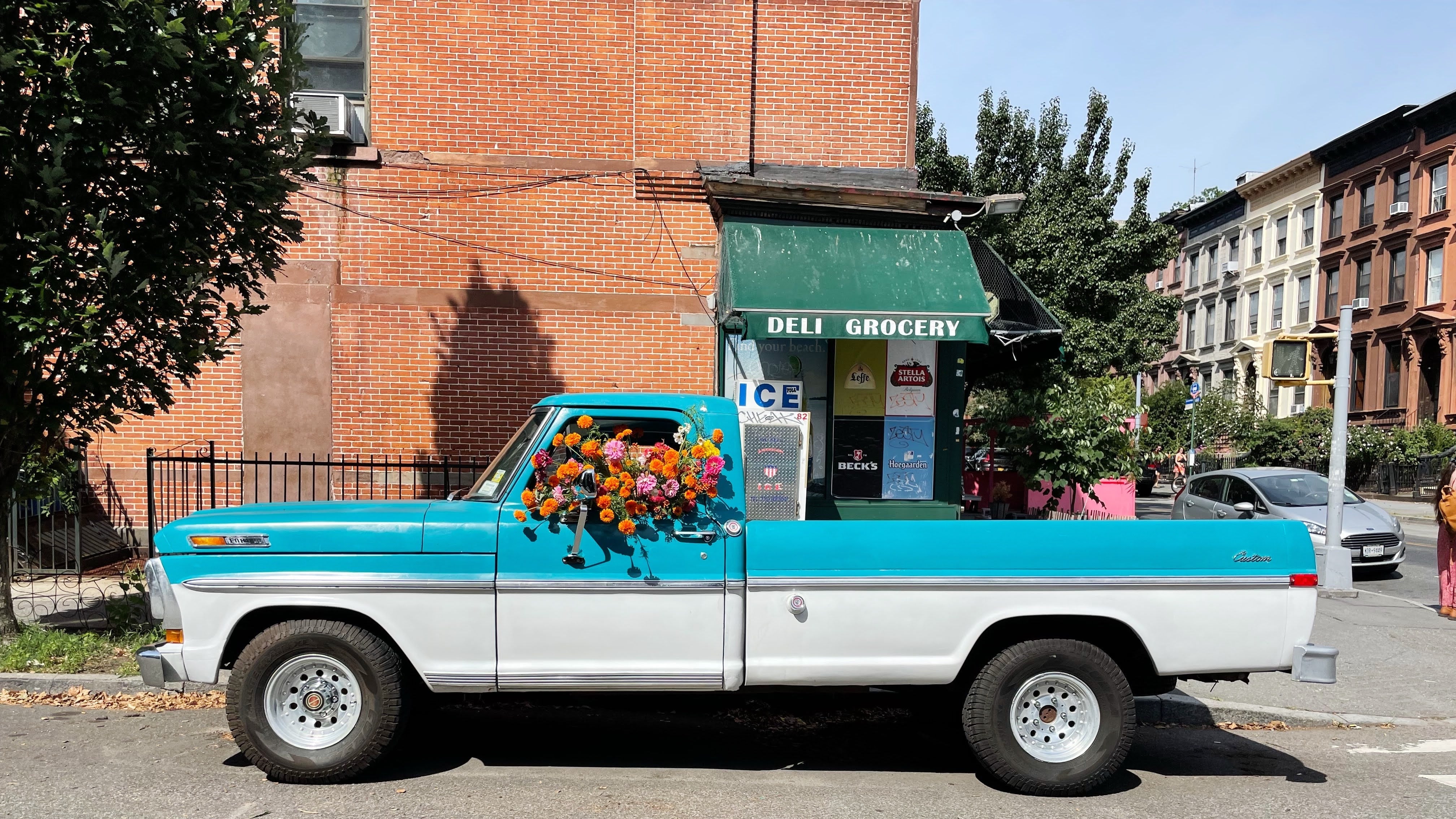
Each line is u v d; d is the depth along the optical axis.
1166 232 20.30
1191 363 44.75
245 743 4.50
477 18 10.12
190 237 6.50
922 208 9.36
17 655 6.34
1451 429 29.16
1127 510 13.12
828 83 10.47
